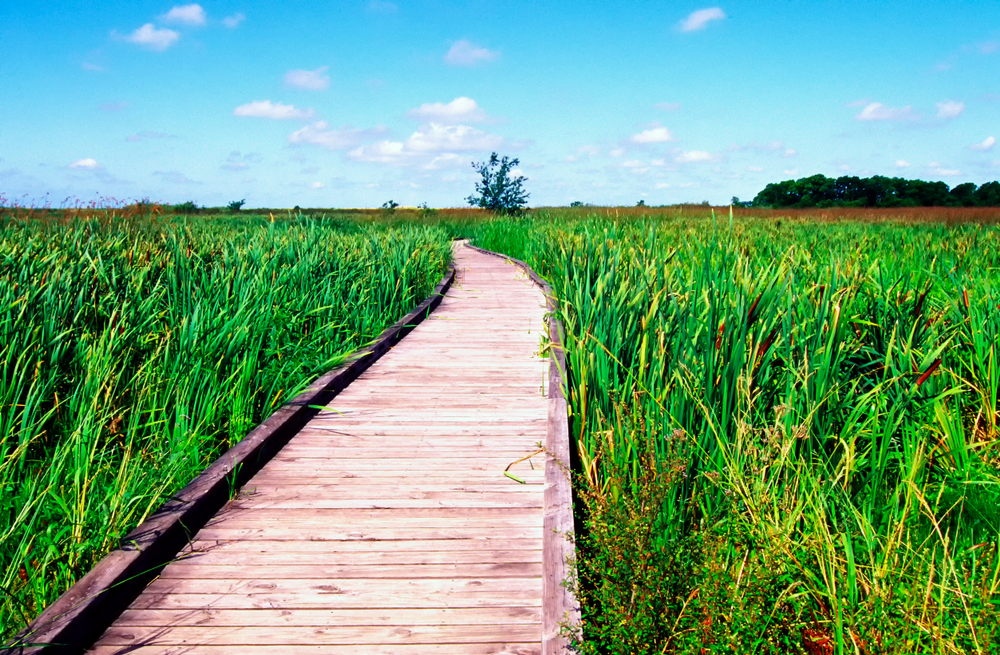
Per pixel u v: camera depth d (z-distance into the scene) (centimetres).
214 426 406
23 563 271
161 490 305
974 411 414
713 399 373
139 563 253
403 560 273
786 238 1160
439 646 223
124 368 416
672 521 321
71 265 554
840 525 311
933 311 478
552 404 430
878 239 1163
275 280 642
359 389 510
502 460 372
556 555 259
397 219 2803
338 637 227
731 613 239
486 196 2939
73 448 330
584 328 451
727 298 413
